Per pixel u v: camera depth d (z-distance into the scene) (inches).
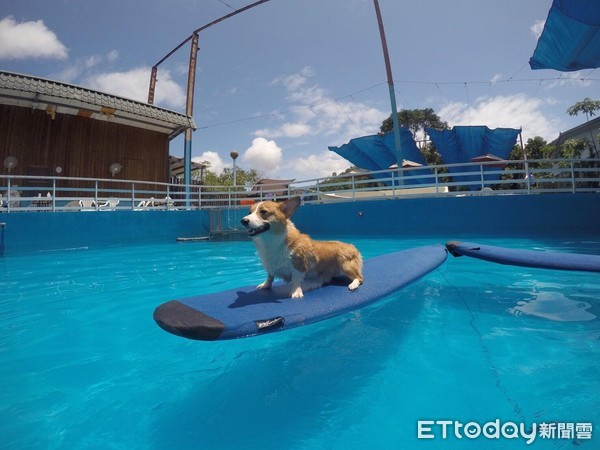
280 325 85.0
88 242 430.6
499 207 409.1
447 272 225.8
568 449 61.5
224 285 209.5
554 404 76.4
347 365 100.5
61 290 199.3
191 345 118.5
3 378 96.1
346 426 72.0
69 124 548.7
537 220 395.9
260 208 106.0
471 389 84.0
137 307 164.1
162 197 642.2
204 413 78.5
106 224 446.0
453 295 170.2
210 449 66.3
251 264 290.0
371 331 126.6
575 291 170.2
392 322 135.3
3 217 378.3
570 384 84.4
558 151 913.5
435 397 81.4
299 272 110.3
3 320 145.9
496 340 113.5
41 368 102.1
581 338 112.6
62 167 542.0
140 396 86.4
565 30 311.6
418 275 143.6
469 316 138.4
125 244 459.2
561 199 390.3
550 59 370.3
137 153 616.1
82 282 221.1
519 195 402.3
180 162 762.2
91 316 150.9
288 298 105.0
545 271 223.3
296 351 111.9
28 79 452.8
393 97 554.6
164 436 70.7
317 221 503.2
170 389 89.7
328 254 120.0
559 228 390.0
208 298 101.6
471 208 420.5
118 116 565.9
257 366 102.0
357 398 82.7
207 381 93.6
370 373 94.7
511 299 160.1
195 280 224.5
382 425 71.7
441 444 64.5
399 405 78.9
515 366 94.9
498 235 397.1
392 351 108.6
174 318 81.0
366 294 112.3
